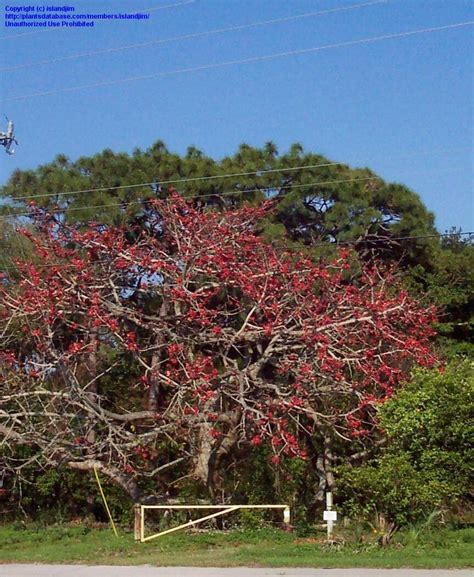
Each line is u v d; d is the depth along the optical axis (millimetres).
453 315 27969
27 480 21062
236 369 18344
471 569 13055
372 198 26469
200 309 18562
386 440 18531
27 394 18484
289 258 20406
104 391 21547
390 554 14305
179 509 18266
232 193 24375
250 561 14312
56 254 19750
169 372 18297
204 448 19094
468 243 30328
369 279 20312
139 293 21344
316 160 25828
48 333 18812
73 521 21125
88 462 18953
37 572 13766
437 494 15852
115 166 24359
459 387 16766
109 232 19766
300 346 18547
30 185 25172
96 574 13445
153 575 13234
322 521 19359
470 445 16562
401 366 19578
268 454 19531
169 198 21844
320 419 19531
